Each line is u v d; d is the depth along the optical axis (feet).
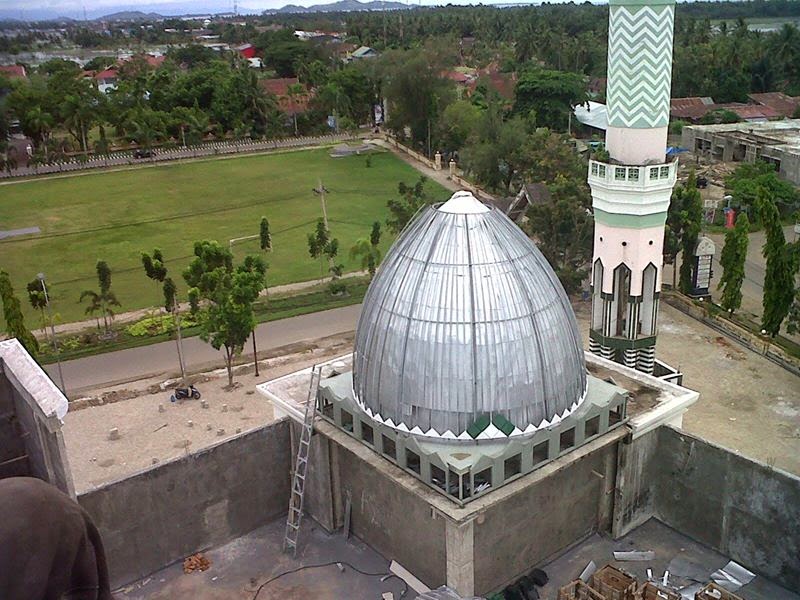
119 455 144.25
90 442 149.07
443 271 89.10
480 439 86.84
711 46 510.58
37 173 404.77
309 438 97.35
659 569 97.25
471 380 86.53
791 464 134.72
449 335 87.10
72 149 456.45
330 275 246.06
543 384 88.89
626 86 119.44
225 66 549.13
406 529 95.55
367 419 92.53
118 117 448.24
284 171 402.11
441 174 382.63
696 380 167.94
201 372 180.24
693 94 486.79
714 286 230.07
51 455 74.90
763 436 144.56
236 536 105.70
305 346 192.95
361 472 99.86
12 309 171.01
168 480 97.40
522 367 87.66
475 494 83.05
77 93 446.60
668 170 121.60
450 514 80.43
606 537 103.50
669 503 104.37
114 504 93.45
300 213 322.14
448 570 85.10
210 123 485.97
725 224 286.05
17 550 15.16
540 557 98.07
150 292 236.63
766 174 297.94
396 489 94.89
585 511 101.60
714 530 99.55
